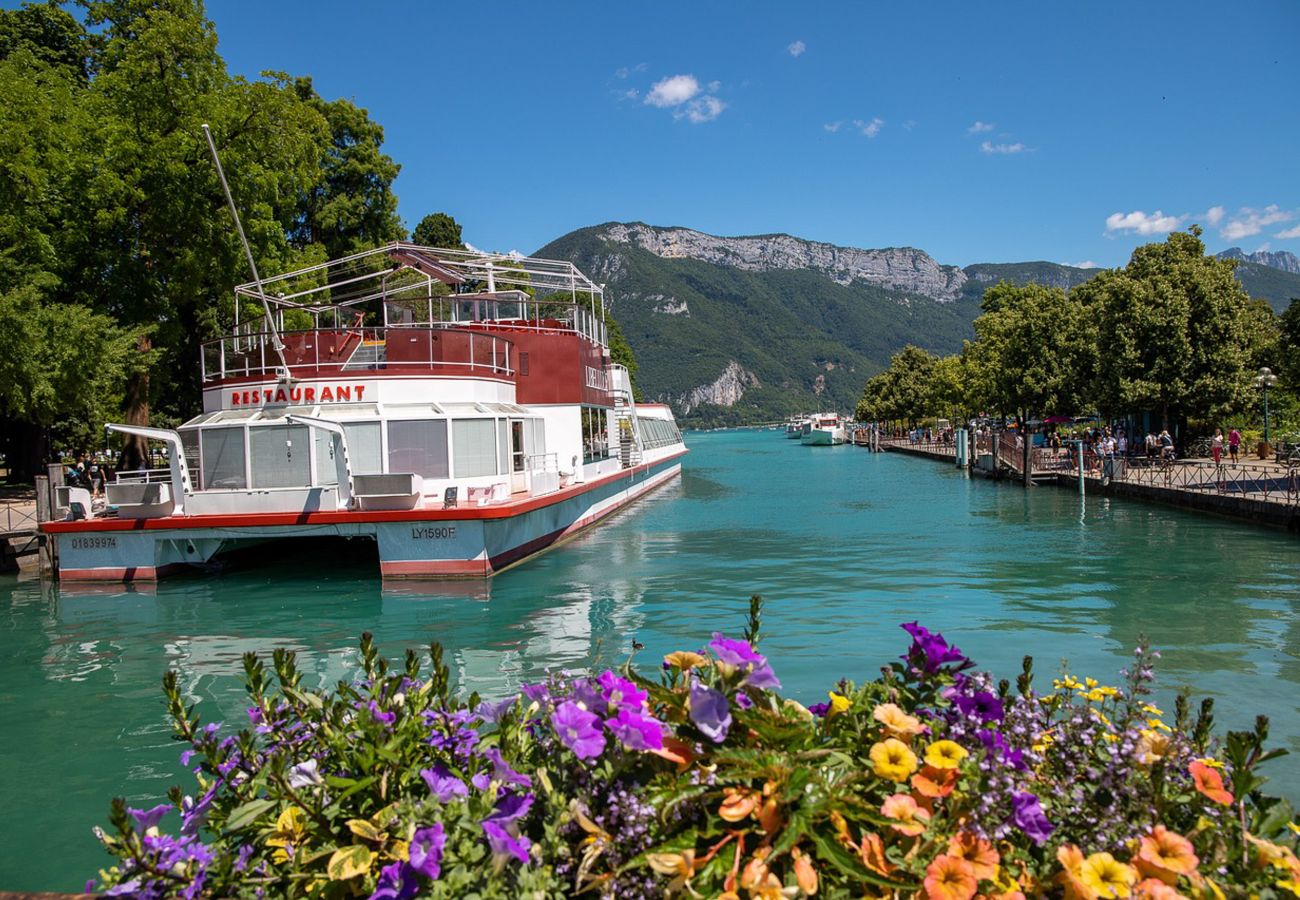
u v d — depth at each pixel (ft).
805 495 127.65
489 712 11.43
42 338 76.13
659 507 111.14
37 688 35.09
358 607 49.21
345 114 152.56
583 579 56.85
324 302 107.34
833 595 50.06
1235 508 80.33
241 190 90.99
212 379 65.00
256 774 10.71
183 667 37.81
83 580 59.41
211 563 63.82
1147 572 55.47
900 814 9.25
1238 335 120.26
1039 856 9.72
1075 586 51.19
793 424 579.07
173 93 88.53
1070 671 32.30
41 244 82.79
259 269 96.12
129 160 87.04
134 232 93.45
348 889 9.60
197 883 9.24
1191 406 121.90
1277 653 34.55
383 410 60.59
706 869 8.89
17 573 69.56
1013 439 144.87
